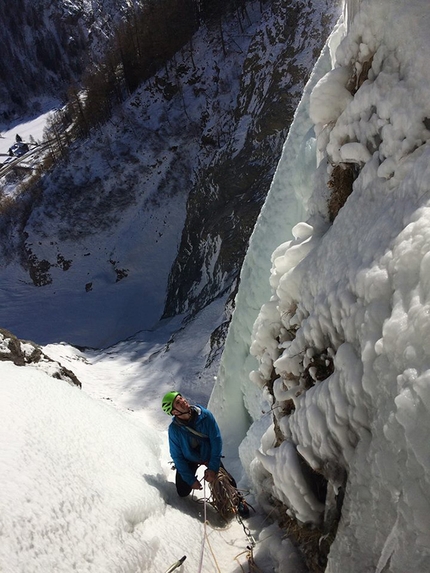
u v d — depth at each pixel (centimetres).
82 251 2698
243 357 540
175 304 2048
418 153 238
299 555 282
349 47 312
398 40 265
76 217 2720
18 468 224
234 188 1923
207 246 1902
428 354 167
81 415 343
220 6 2762
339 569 204
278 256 356
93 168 2778
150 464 361
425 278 181
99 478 274
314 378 258
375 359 193
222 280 1702
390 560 172
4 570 171
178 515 314
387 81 266
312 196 356
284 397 283
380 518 187
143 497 287
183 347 1290
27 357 600
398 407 166
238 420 543
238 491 375
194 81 2700
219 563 301
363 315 211
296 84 1841
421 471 162
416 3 262
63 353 1405
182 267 2122
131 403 1083
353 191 284
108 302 2548
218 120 2523
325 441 231
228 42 2666
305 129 513
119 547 227
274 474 279
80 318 2508
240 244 1705
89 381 1211
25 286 2756
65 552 200
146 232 2620
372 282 208
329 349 249
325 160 352
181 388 1116
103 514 240
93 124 3017
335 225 286
